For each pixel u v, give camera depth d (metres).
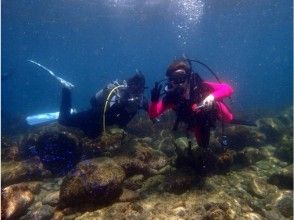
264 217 1.39
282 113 4.35
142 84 2.14
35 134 2.80
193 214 1.33
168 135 2.87
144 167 1.83
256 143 2.61
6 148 2.53
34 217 1.45
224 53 33.09
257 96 10.36
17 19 8.00
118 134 2.18
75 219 1.37
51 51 16.80
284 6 9.10
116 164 1.62
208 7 8.23
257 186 1.67
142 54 24.14
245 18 10.97
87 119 2.40
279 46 28.91
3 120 5.17
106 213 1.38
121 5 7.26
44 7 6.84
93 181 1.45
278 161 2.23
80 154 2.29
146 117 3.29
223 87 1.58
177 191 1.60
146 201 1.51
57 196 1.66
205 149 1.86
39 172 2.12
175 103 1.58
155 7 7.74
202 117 1.54
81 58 22.98
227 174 1.88
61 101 2.60
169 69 1.56
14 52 16.66
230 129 2.65
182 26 11.70
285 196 1.57
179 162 1.89
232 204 1.43
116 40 14.36
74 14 7.84
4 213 1.46
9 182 1.99
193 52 27.52
